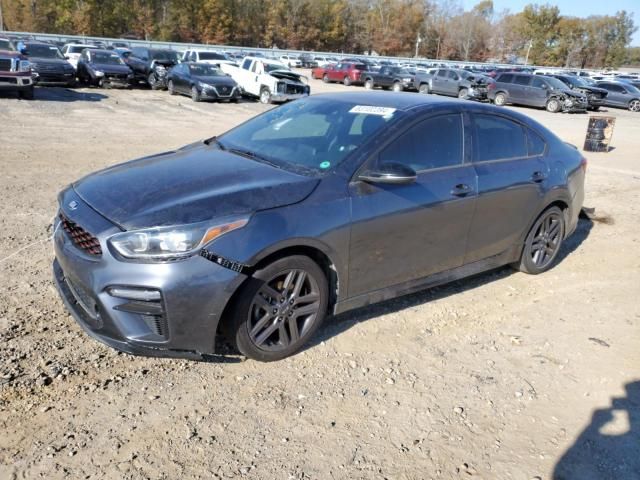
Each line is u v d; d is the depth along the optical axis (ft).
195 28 234.79
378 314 13.76
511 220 15.21
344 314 13.60
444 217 13.19
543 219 16.53
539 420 10.21
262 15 260.62
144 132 40.63
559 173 16.39
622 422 10.30
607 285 16.76
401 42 306.76
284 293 10.92
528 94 88.38
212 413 9.64
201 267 9.66
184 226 9.62
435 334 13.05
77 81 74.54
